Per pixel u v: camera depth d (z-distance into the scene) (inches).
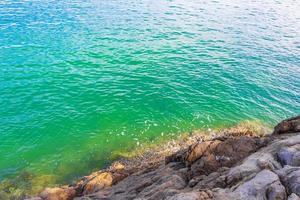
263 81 1455.5
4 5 2092.8
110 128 1097.4
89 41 1684.3
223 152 619.8
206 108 1242.0
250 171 478.0
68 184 862.5
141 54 1605.6
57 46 1594.5
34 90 1239.5
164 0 2603.3
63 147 1000.2
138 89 1315.2
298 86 1434.5
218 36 1930.4
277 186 418.6
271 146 567.8
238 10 2527.1
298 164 484.1
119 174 776.9
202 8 2482.8
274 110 1261.1
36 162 935.7
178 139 1067.9
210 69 1523.1
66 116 1123.9
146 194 533.0
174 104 1244.5
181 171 602.2
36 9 2078.0
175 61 1568.7
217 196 424.2
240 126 1151.0
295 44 1909.4
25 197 813.9
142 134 1083.3
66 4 2246.6
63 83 1302.9
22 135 1023.0
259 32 2065.7
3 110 1117.7
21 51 1512.1
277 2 2898.6
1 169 900.0
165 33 1894.7
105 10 2202.3
